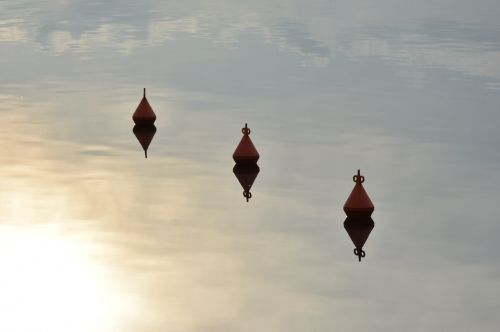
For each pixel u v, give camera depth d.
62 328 27.92
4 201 39.84
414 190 41.66
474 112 56.53
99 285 31.03
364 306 29.53
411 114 56.16
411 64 71.06
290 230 36.56
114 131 52.19
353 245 35.06
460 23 90.69
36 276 31.81
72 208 38.94
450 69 69.00
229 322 28.19
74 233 35.91
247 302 29.69
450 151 48.12
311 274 32.16
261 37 83.44
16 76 67.38
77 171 44.44
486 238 35.69
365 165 45.50
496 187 41.97
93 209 38.81
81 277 31.67
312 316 28.70
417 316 28.80
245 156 45.38
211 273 32.06
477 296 30.34
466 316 28.77
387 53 75.50
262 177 43.50
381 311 29.14
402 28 87.88
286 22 92.12
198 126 53.31
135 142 49.91
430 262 33.38
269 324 28.06
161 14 97.88
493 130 52.25
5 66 71.00
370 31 86.31
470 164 45.66
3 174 44.00
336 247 34.81
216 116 55.62
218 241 35.16
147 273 32.00
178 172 44.28
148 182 42.69
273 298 30.06
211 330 27.64
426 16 96.06
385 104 58.72
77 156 47.12
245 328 27.77
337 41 81.06
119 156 47.12
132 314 28.78
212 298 29.98
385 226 37.12
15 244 34.72
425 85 64.12
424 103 58.97
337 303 29.77
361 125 53.50
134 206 39.22
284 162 46.00
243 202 39.91
